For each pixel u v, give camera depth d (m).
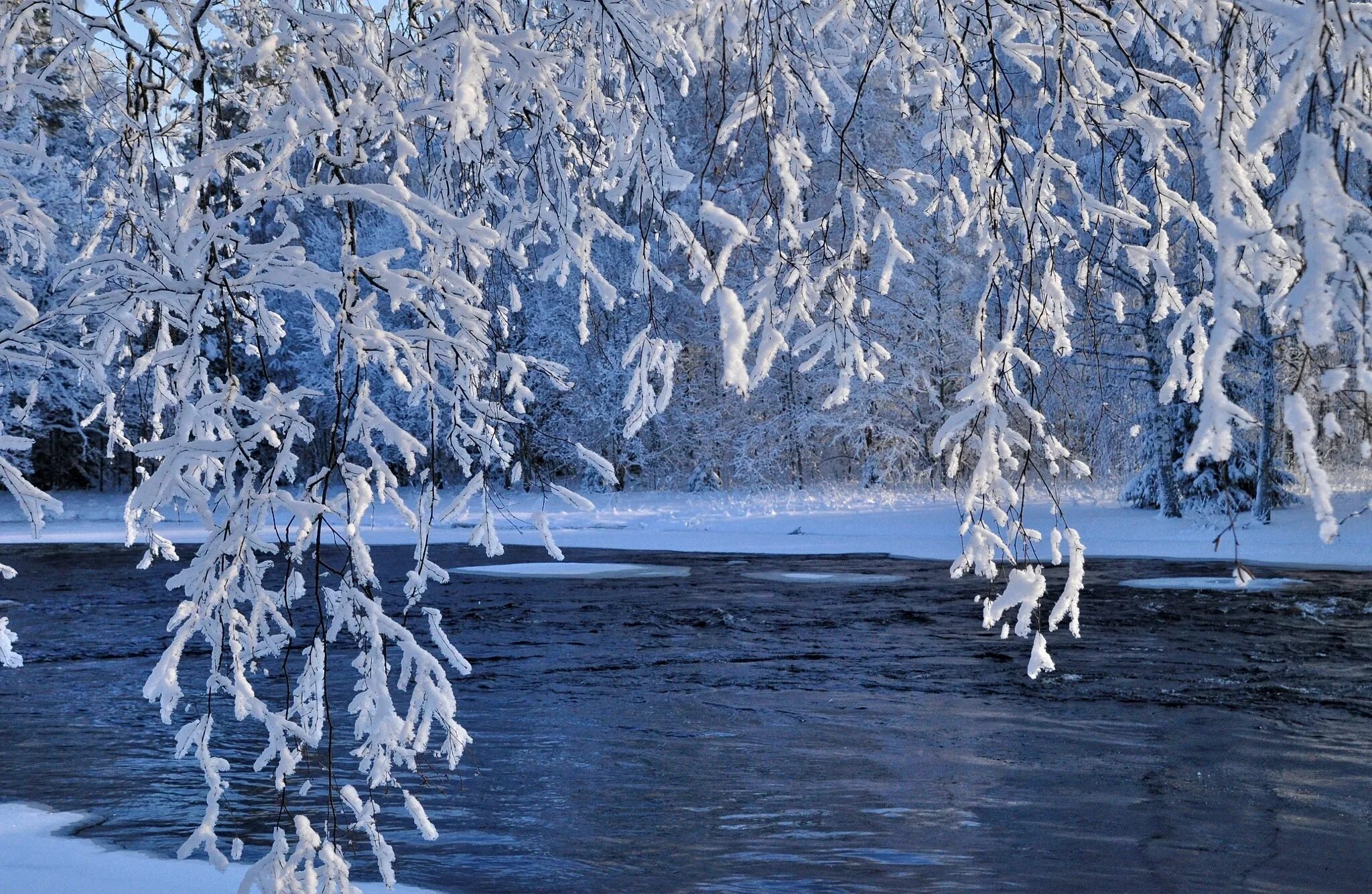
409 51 3.24
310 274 3.01
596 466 3.42
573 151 3.90
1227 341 1.91
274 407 2.93
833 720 10.36
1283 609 16.05
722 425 42.00
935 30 3.40
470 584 20.45
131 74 3.86
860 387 37.53
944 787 8.19
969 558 2.98
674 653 13.73
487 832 7.27
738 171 3.49
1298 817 7.43
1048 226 3.14
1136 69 3.00
